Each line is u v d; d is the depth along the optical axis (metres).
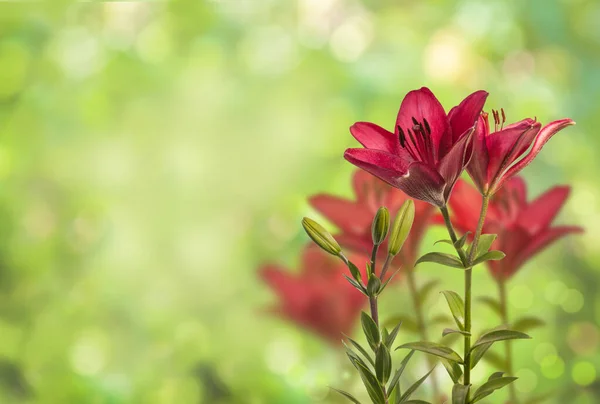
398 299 2.78
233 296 4.32
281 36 4.91
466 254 1.90
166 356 4.18
